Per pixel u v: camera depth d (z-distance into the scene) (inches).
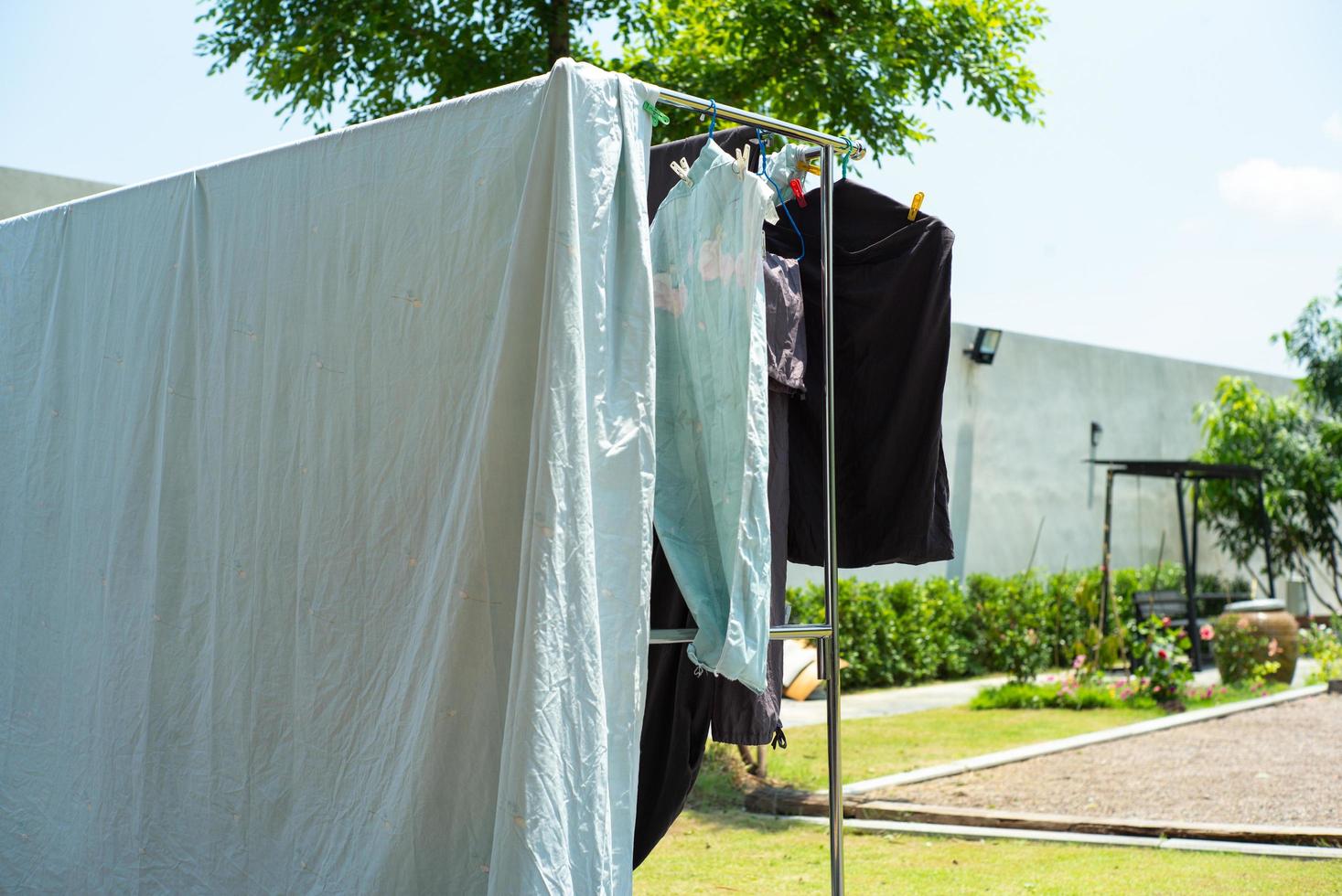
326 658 102.3
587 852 81.4
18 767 134.8
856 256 123.7
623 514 88.1
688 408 104.0
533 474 83.9
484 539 88.3
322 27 250.5
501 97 94.4
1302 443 601.9
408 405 98.1
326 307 105.9
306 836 101.3
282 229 111.3
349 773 98.7
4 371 144.7
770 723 110.4
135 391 124.7
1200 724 327.6
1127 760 269.6
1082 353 541.3
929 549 120.7
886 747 288.8
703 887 168.1
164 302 123.1
